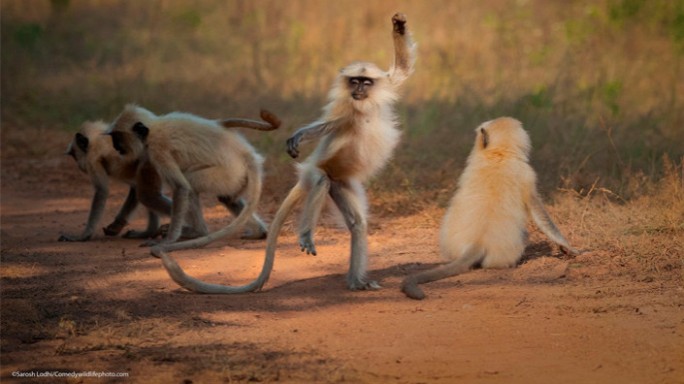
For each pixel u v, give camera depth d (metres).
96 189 14.80
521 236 11.96
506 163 12.04
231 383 8.24
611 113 20.44
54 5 34.66
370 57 28.58
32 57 29.62
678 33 26.56
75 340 9.48
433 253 13.15
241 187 14.37
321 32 31.05
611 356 8.79
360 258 11.37
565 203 14.58
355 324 9.86
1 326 9.94
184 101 24.48
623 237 12.77
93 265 12.84
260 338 9.44
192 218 14.30
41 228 15.66
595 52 26.73
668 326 9.57
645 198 14.39
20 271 12.45
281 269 12.48
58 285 11.69
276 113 23.17
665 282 11.11
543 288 11.05
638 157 17.06
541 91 21.06
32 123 24.08
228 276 12.16
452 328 9.66
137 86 26.09
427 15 32.16
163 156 13.95
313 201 11.20
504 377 8.32
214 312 10.41
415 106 22.75
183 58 30.19
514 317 10.00
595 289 10.89
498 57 27.02
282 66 28.36
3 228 15.60
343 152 11.31
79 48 31.16
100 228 15.80
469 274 11.76
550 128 19.38
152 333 9.64
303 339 9.39
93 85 26.66
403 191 16.44
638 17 28.84
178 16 34.28
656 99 22.31
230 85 26.22
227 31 33.31
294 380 8.27
